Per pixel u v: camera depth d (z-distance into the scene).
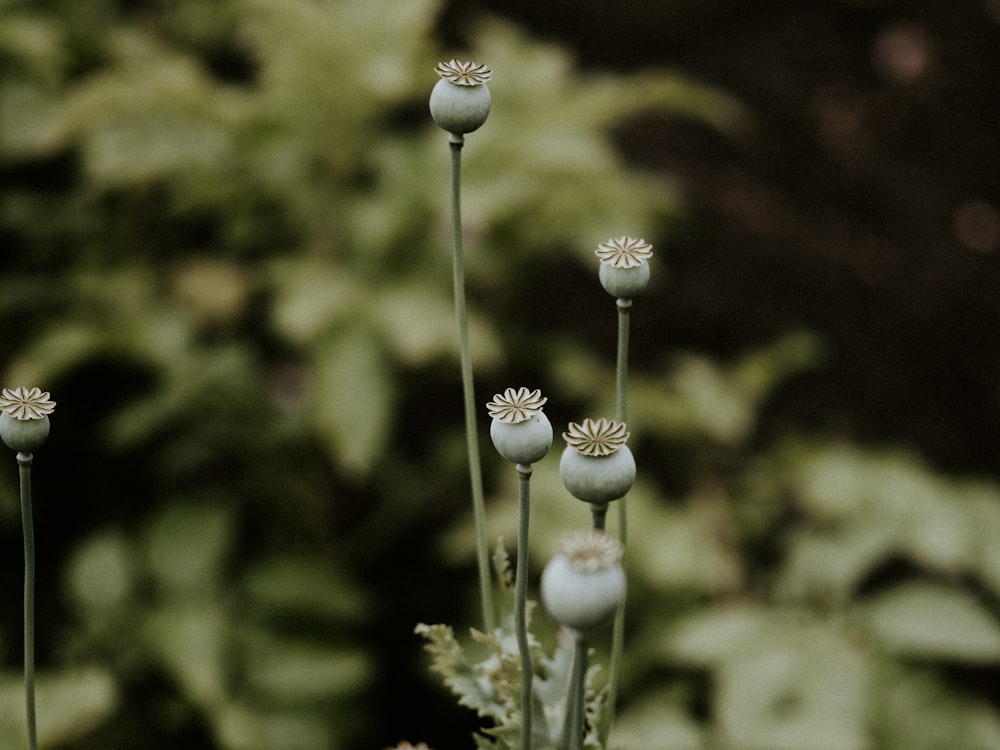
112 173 3.18
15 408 1.11
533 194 3.26
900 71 5.15
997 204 4.94
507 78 3.46
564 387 3.76
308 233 3.38
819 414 4.32
